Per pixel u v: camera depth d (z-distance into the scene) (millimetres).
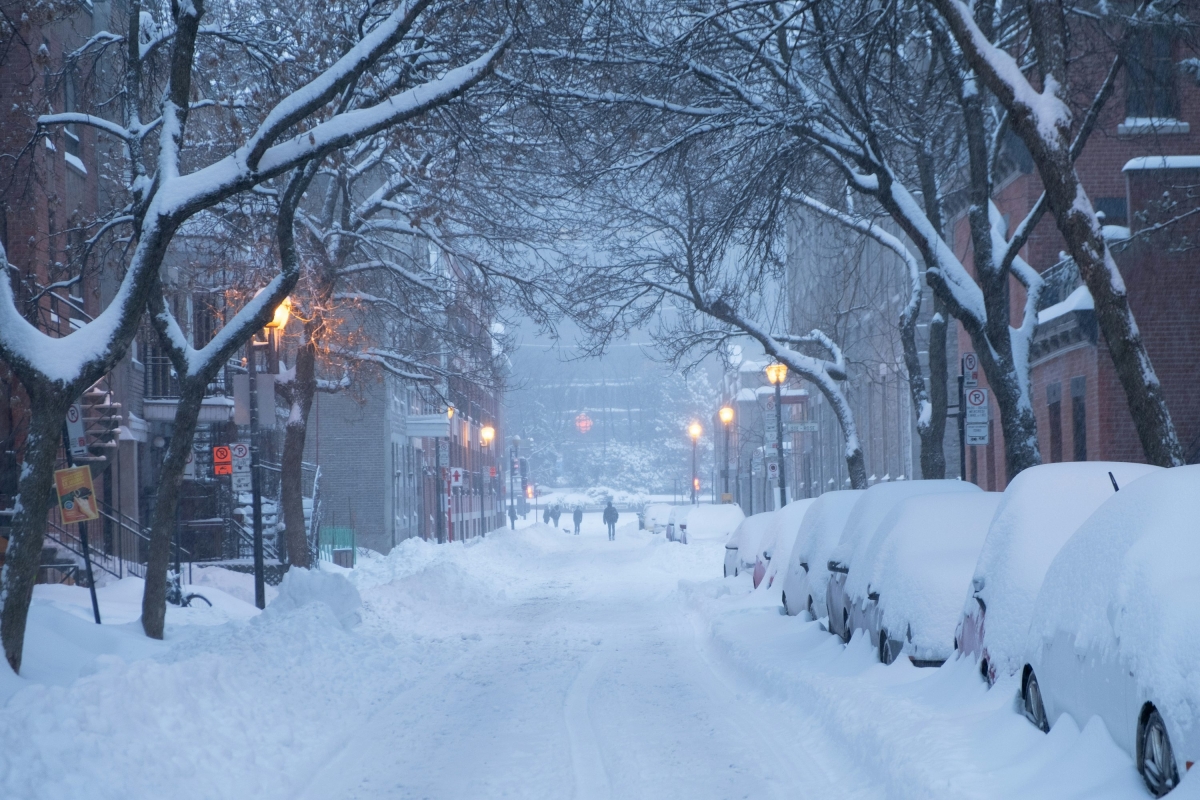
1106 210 45156
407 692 22578
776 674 20703
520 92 29312
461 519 126125
